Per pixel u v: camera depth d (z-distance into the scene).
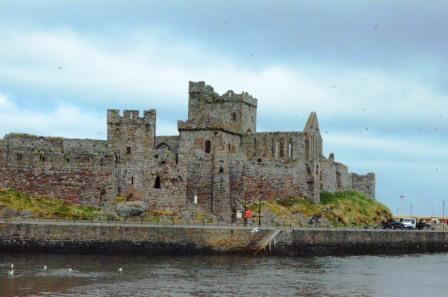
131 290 105.94
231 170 175.50
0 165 159.38
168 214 162.62
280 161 180.75
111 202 160.75
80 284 109.56
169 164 166.12
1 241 138.38
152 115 184.62
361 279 122.06
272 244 146.12
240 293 105.75
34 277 114.19
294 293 107.25
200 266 129.00
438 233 174.38
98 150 177.62
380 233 163.25
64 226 139.62
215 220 166.12
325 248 153.50
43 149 170.38
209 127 181.00
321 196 190.75
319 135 195.25
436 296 110.00
